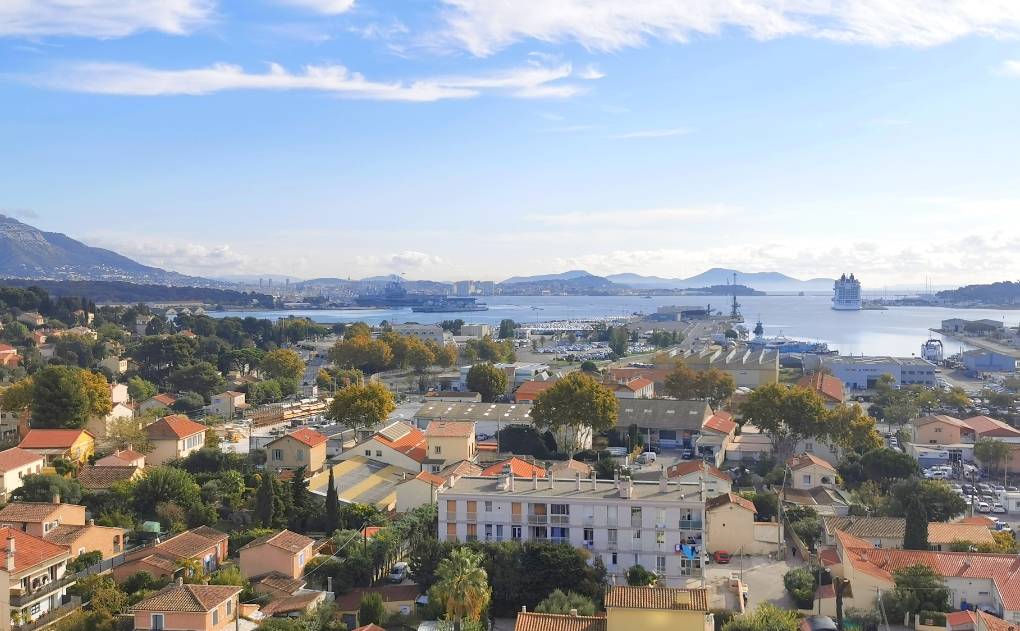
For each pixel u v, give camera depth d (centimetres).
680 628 7131
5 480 12281
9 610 8100
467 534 10288
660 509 9950
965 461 17675
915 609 9125
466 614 7750
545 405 16800
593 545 10062
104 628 7819
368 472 14312
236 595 8188
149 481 11994
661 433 18888
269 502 11594
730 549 11538
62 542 9506
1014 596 8944
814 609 9475
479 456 16150
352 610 8844
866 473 15675
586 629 7356
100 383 17062
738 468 17025
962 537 11225
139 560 9300
